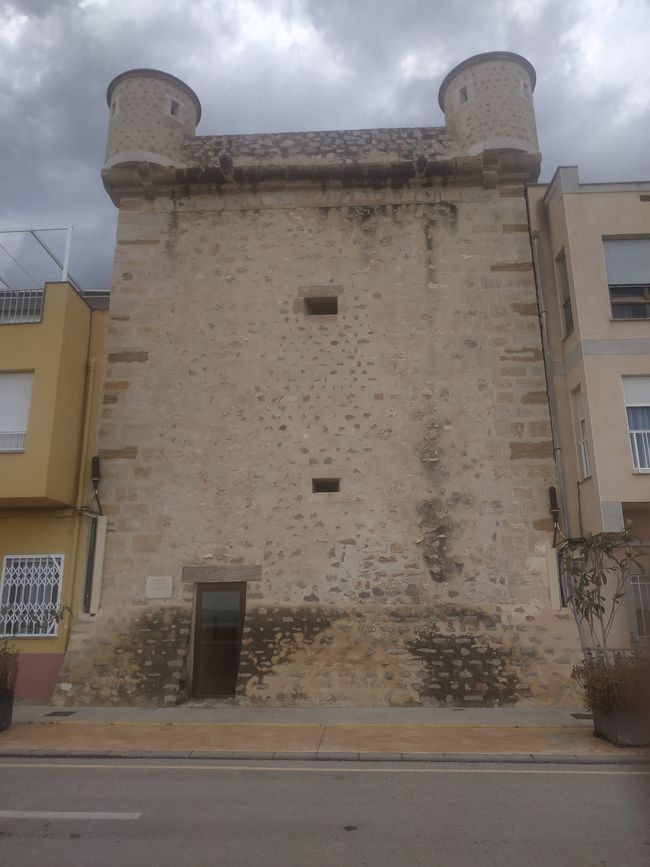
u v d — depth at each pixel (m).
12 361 12.55
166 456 12.58
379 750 8.11
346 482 12.32
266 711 10.56
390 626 11.52
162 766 7.48
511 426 12.52
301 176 13.68
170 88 14.50
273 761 7.73
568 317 13.64
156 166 13.70
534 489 12.21
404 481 12.29
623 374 12.48
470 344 12.94
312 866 4.57
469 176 13.66
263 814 5.72
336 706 10.89
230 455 12.54
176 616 11.79
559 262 14.12
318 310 13.88
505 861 4.64
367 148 14.08
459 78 14.45
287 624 11.60
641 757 7.74
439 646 11.33
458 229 13.55
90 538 12.27
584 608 9.73
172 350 13.11
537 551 11.93
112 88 14.76
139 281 13.48
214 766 7.48
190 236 13.72
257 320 13.21
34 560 12.48
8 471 11.96
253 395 12.82
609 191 13.48
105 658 11.48
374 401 12.70
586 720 9.83
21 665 11.98
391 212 13.68
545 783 6.74
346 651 11.33
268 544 12.09
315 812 5.78
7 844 4.99
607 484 11.95
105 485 12.48
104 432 12.71
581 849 4.85
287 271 13.45
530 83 14.80
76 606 12.24
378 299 13.23
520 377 12.74
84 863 4.62
